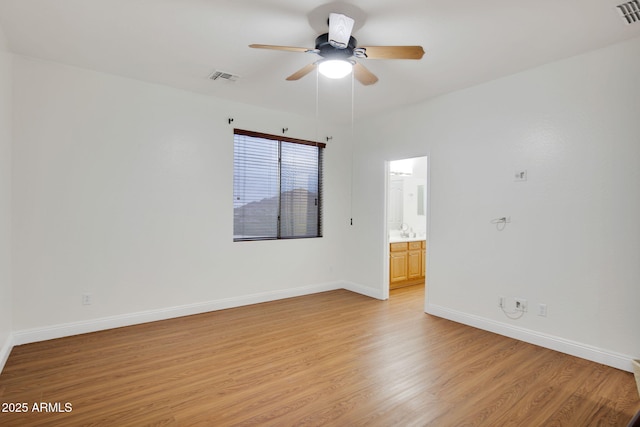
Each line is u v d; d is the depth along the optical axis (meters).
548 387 2.33
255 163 4.40
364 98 3.95
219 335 3.26
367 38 2.54
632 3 2.08
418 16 2.24
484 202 3.44
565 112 2.87
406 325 3.59
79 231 3.21
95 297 3.30
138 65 3.11
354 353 2.88
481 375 2.50
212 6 2.17
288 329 3.46
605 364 2.65
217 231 4.04
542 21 2.28
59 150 3.10
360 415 2.01
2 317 2.60
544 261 3.01
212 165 3.98
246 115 4.22
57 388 2.27
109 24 2.40
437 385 2.36
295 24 2.38
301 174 4.84
